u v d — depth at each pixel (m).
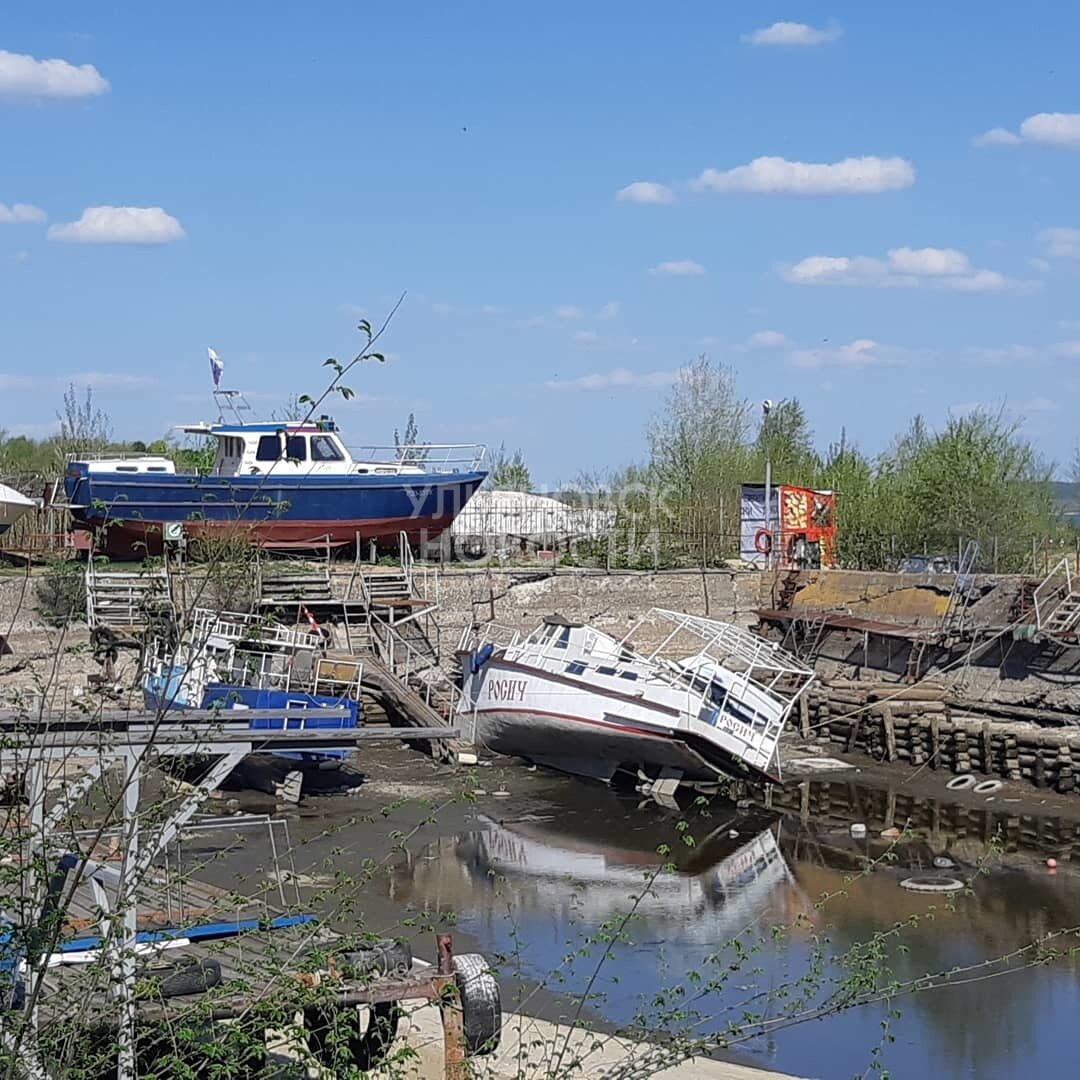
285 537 36.69
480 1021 12.26
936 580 38.88
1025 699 33.03
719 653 40.84
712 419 57.75
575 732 29.75
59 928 8.34
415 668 36.03
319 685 29.80
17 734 8.81
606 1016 16.23
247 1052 9.36
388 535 38.06
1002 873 23.20
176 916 11.76
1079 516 52.25
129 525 34.00
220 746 9.88
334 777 28.66
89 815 10.99
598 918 20.36
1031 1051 15.82
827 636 40.00
